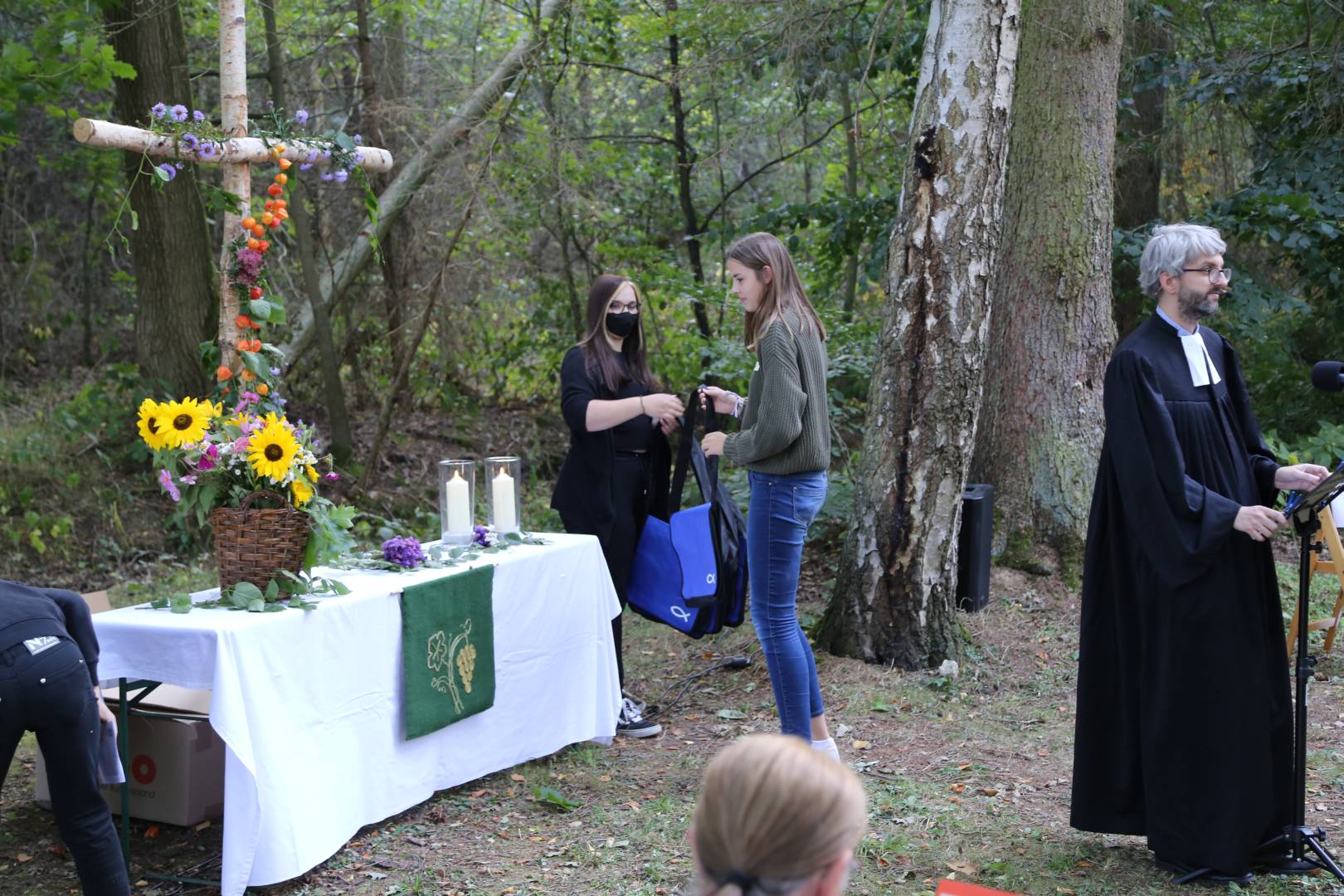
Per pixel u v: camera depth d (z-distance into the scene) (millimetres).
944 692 5066
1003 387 6508
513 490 4527
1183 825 3191
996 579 6223
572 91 11273
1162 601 3189
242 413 3604
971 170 5043
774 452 3818
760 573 3953
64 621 2873
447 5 12086
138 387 8742
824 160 13305
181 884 3377
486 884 3367
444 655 3885
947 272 5094
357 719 3598
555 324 11547
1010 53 5039
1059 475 6367
